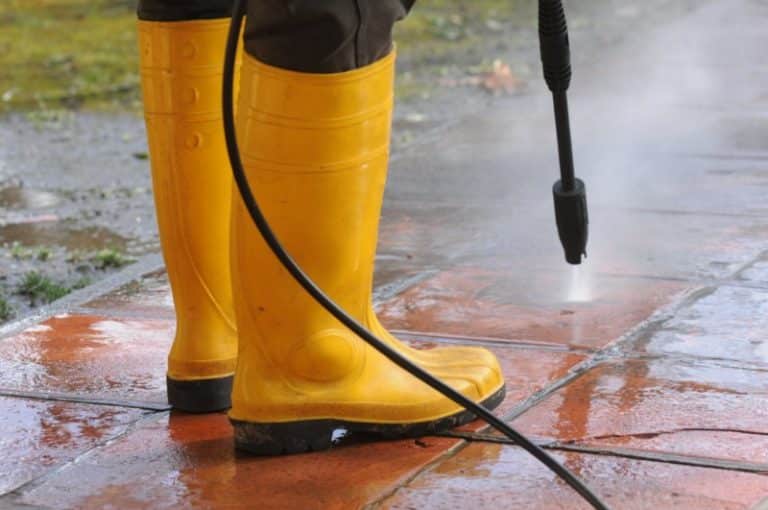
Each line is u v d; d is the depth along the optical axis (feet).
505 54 49.39
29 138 39.17
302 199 14.32
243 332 15.08
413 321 20.15
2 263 27.17
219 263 16.39
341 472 14.58
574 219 14.69
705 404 16.22
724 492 13.71
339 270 14.71
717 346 18.39
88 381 18.06
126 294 22.43
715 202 26.50
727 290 20.94
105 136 39.29
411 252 24.18
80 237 29.17
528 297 21.08
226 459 15.14
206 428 16.19
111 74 47.73
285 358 14.94
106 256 27.02
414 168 31.07
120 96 44.68
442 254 23.95
